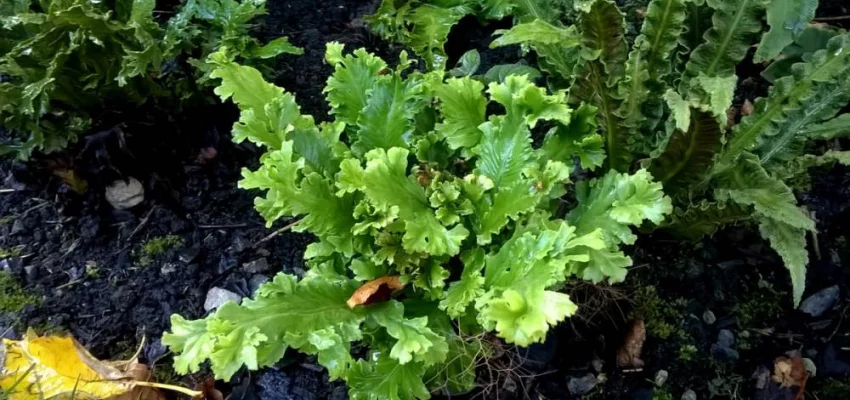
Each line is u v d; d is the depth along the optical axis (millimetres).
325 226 468
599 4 482
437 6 699
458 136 500
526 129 475
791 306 577
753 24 542
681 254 595
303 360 556
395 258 470
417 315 485
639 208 447
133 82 607
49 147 607
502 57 706
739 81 682
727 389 543
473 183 482
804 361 550
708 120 461
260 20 752
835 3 734
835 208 618
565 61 602
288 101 510
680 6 507
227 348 407
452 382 503
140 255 615
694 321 568
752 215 511
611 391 543
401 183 469
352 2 772
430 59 663
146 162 644
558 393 543
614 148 553
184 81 638
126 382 510
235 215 637
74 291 596
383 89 506
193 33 622
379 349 475
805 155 565
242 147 664
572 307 367
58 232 627
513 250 438
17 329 574
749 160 524
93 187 637
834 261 594
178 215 635
